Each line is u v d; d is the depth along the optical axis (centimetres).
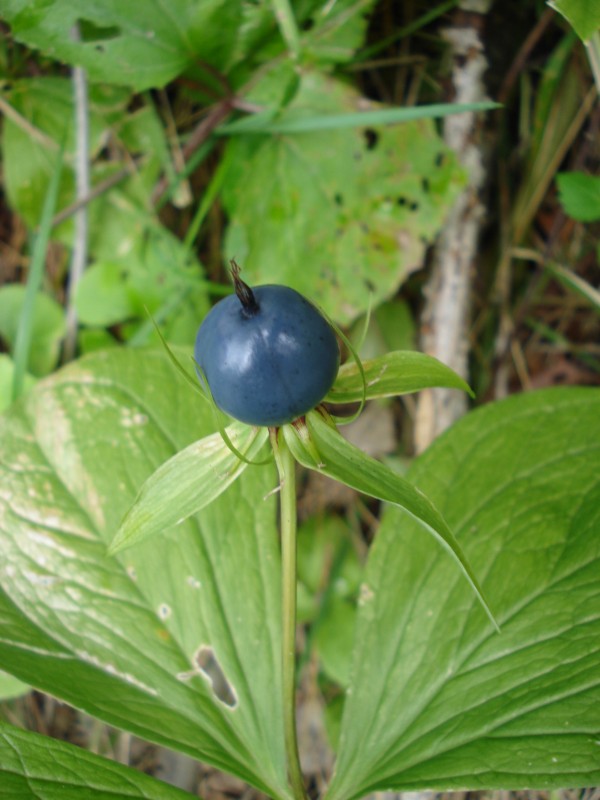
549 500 10
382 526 10
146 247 15
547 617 9
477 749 8
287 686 8
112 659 9
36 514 10
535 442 10
